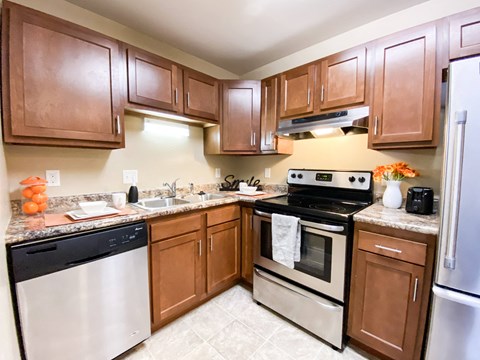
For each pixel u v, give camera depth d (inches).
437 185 61.6
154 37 79.8
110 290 50.4
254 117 90.0
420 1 62.1
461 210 39.3
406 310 48.7
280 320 69.0
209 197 92.6
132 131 77.0
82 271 46.1
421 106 53.9
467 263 39.4
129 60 62.7
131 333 54.6
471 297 39.4
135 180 78.2
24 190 52.4
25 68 46.6
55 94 50.4
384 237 50.9
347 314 57.6
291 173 90.3
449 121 40.0
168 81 72.2
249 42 83.3
